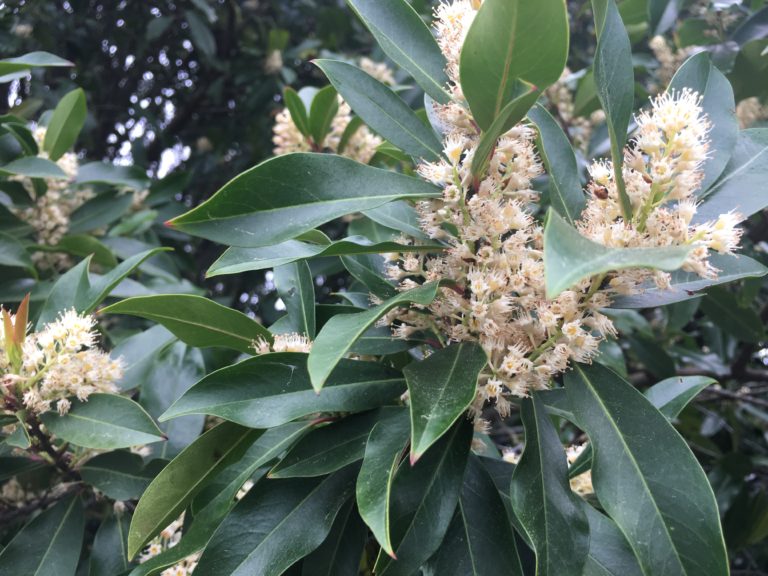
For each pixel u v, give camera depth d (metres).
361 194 0.21
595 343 0.22
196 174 0.91
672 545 0.19
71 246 0.49
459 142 0.22
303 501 0.23
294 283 0.30
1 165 0.48
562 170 0.26
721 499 0.55
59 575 0.30
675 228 0.21
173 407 0.22
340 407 0.23
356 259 0.29
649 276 0.22
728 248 0.21
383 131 0.25
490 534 0.22
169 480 0.24
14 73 0.42
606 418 0.21
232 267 0.24
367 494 0.19
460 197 0.22
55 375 0.29
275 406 0.23
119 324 0.62
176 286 0.51
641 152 0.23
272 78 0.83
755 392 0.66
